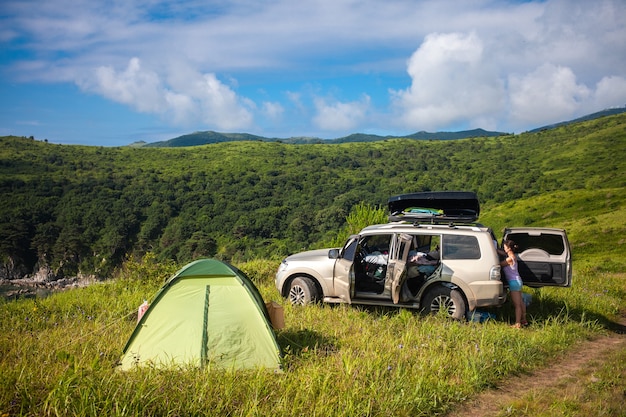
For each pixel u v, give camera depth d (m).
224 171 187.00
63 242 110.00
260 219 115.69
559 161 176.00
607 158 163.88
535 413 4.89
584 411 4.91
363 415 4.58
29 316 8.67
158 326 6.10
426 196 9.73
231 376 5.15
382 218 15.23
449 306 8.56
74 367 5.04
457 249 8.55
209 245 103.50
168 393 4.58
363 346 6.66
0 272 109.00
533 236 9.24
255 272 13.48
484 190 143.12
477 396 5.45
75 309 9.31
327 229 109.56
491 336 7.34
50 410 4.05
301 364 5.92
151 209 131.00
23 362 5.48
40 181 149.75
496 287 8.23
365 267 9.27
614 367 6.38
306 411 4.52
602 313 10.28
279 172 188.25
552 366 6.70
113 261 110.69
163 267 12.52
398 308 9.39
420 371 5.75
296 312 8.76
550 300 10.42
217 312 6.16
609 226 48.31
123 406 4.17
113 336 7.23
